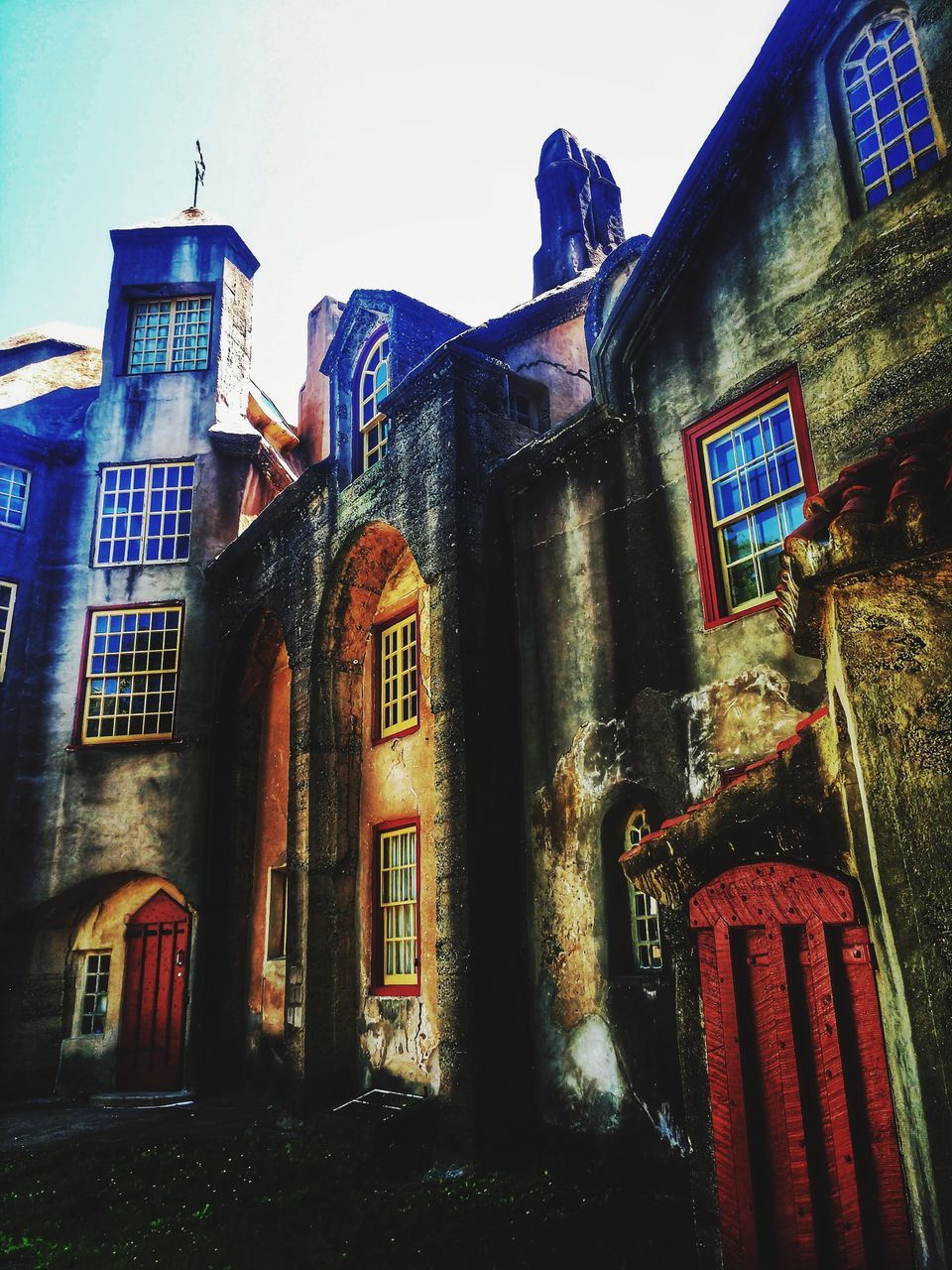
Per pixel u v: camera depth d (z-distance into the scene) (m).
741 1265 3.84
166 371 17.14
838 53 7.44
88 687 15.33
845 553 3.27
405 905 10.98
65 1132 10.95
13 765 14.68
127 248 17.88
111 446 16.58
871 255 6.78
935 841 3.04
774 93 7.75
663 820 7.71
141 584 15.77
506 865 8.95
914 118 6.83
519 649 9.77
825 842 3.88
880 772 3.23
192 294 17.69
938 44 6.58
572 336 12.37
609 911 8.10
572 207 14.57
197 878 14.30
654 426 8.61
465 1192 7.23
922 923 3.03
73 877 14.30
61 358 18.22
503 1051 8.35
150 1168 8.54
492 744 9.22
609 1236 6.11
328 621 12.18
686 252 8.38
